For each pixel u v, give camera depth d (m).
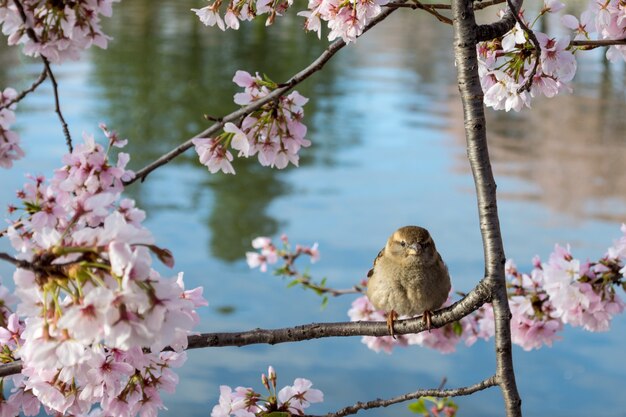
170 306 2.59
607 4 4.36
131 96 44.50
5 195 26.17
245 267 23.09
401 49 64.62
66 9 3.91
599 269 5.76
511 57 4.26
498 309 3.58
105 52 55.62
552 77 4.25
